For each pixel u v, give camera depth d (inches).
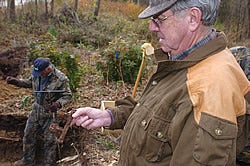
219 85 59.7
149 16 66.2
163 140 64.6
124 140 73.5
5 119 253.3
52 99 210.5
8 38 478.0
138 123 68.7
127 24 588.7
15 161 245.3
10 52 402.0
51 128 98.5
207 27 66.5
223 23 587.2
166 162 65.8
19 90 313.4
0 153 247.9
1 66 363.3
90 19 652.7
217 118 57.0
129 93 295.3
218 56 64.4
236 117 62.1
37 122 217.2
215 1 64.4
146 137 66.4
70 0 738.2
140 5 812.6
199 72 63.0
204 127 56.9
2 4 574.2
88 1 786.8
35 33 532.7
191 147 58.0
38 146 233.3
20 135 252.7
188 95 61.0
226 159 56.6
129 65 309.3
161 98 66.4
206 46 64.8
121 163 74.9
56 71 209.8
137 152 68.7
